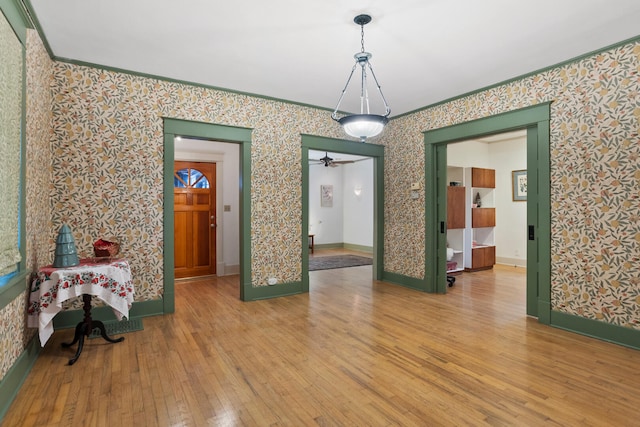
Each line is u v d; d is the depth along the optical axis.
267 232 4.56
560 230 3.43
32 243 2.65
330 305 4.23
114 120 3.60
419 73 3.68
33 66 2.63
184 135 3.98
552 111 3.48
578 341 3.08
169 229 3.88
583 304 3.26
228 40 2.99
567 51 3.18
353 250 9.88
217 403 2.10
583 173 3.26
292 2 2.43
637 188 2.92
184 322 3.59
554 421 1.91
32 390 2.23
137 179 3.72
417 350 2.88
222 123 4.20
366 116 2.71
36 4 2.44
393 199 5.43
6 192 1.99
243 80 3.93
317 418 1.95
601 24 2.71
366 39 2.97
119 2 2.43
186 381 2.36
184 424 1.89
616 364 2.62
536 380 2.37
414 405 2.07
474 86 4.07
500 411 2.01
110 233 3.60
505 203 7.18
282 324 3.53
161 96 3.84
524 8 2.50
